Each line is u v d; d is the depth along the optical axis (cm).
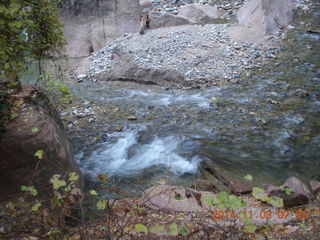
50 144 441
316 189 464
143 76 943
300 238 334
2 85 496
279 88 843
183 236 333
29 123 445
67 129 720
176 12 1404
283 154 607
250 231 298
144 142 665
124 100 852
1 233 359
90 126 732
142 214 385
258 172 561
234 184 495
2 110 440
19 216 385
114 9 1212
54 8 504
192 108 786
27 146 429
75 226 381
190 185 538
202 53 1011
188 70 941
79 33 1195
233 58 997
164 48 1038
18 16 429
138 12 1227
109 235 322
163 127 714
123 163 607
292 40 1098
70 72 1050
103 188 356
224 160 593
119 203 434
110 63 1046
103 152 641
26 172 427
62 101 529
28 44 473
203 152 619
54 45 515
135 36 1153
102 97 874
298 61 971
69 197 370
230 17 1332
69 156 492
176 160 607
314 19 1244
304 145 629
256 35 1117
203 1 1503
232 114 747
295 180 451
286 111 745
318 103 766
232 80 898
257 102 790
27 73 976
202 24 1281
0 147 420
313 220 371
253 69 948
